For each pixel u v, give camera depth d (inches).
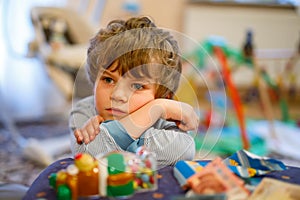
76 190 18.0
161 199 18.9
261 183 20.2
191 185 19.1
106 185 18.5
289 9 118.3
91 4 95.7
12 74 101.4
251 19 117.4
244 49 78.5
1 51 99.7
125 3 111.4
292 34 118.3
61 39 83.7
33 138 77.2
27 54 76.0
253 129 82.0
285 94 106.0
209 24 117.3
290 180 21.7
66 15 87.0
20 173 59.1
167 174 21.8
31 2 93.7
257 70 81.3
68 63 69.3
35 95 101.7
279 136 80.0
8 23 80.4
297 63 98.8
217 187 18.3
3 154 68.4
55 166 23.3
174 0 116.9
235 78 110.3
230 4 117.0
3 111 83.7
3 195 27.4
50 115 95.9
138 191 19.4
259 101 105.4
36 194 19.6
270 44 118.6
